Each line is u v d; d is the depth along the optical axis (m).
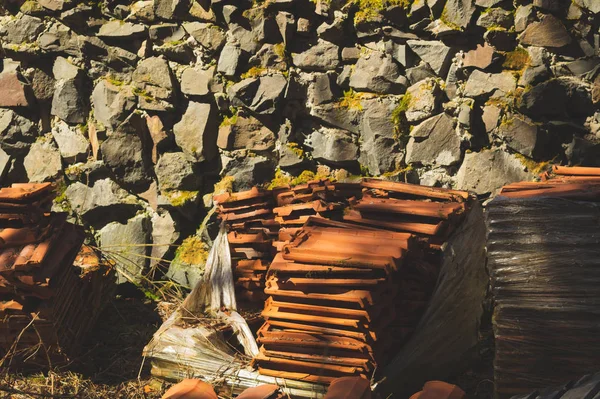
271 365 4.10
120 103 5.84
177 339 4.47
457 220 4.39
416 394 3.43
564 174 4.07
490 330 4.83
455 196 4.56
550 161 4.92
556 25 4.77
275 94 5.45
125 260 5.93
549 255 3.33
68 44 5.96
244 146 5.65
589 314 3.24
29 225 4.67
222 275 4.81
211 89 5.65
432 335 4.16
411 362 4.07
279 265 4.03
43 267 4.52
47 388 4.46
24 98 6.06
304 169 5.62
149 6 5.69
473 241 4.39
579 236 3.30
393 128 5.26
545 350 3.31
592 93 4.77
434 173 5.23
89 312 5.23
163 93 5.74
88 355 4.96
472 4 4.89
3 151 6.20
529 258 3.35
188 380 3.92
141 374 4.70
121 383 4.57
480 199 5.09
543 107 4.85
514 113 4.93
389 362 4.11
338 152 5.41
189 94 5.70
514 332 3.36
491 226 3.43
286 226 4.90
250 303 4.89
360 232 4.21
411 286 4.28
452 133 5.12
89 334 5.25
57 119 6.11
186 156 5.75
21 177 6.25
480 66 4.96
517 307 3.35
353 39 5.33
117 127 5.87
